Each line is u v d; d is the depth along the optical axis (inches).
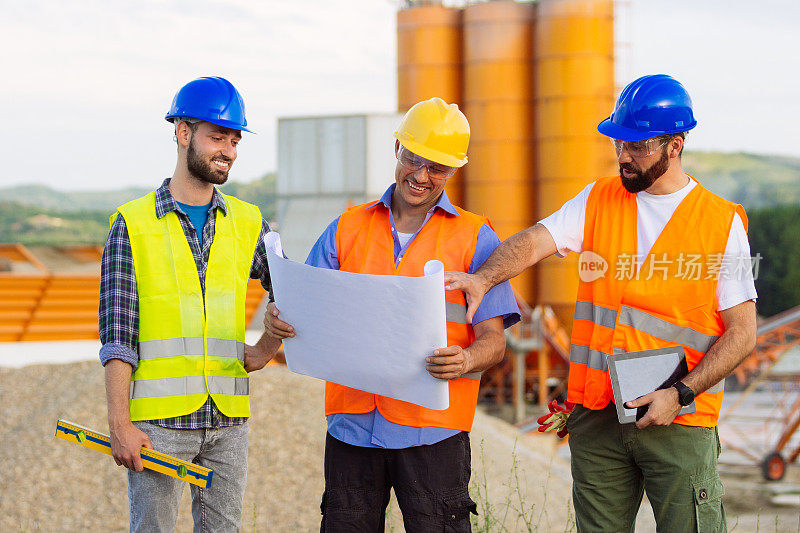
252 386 284.0
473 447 302.0
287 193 944.9
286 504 229.3
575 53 1075.3
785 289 2493.8
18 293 762.2
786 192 5570.9
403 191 123.8
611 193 128.0
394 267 125.8
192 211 130.0
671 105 119.0
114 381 121.3
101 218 6033.5
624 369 119.9
